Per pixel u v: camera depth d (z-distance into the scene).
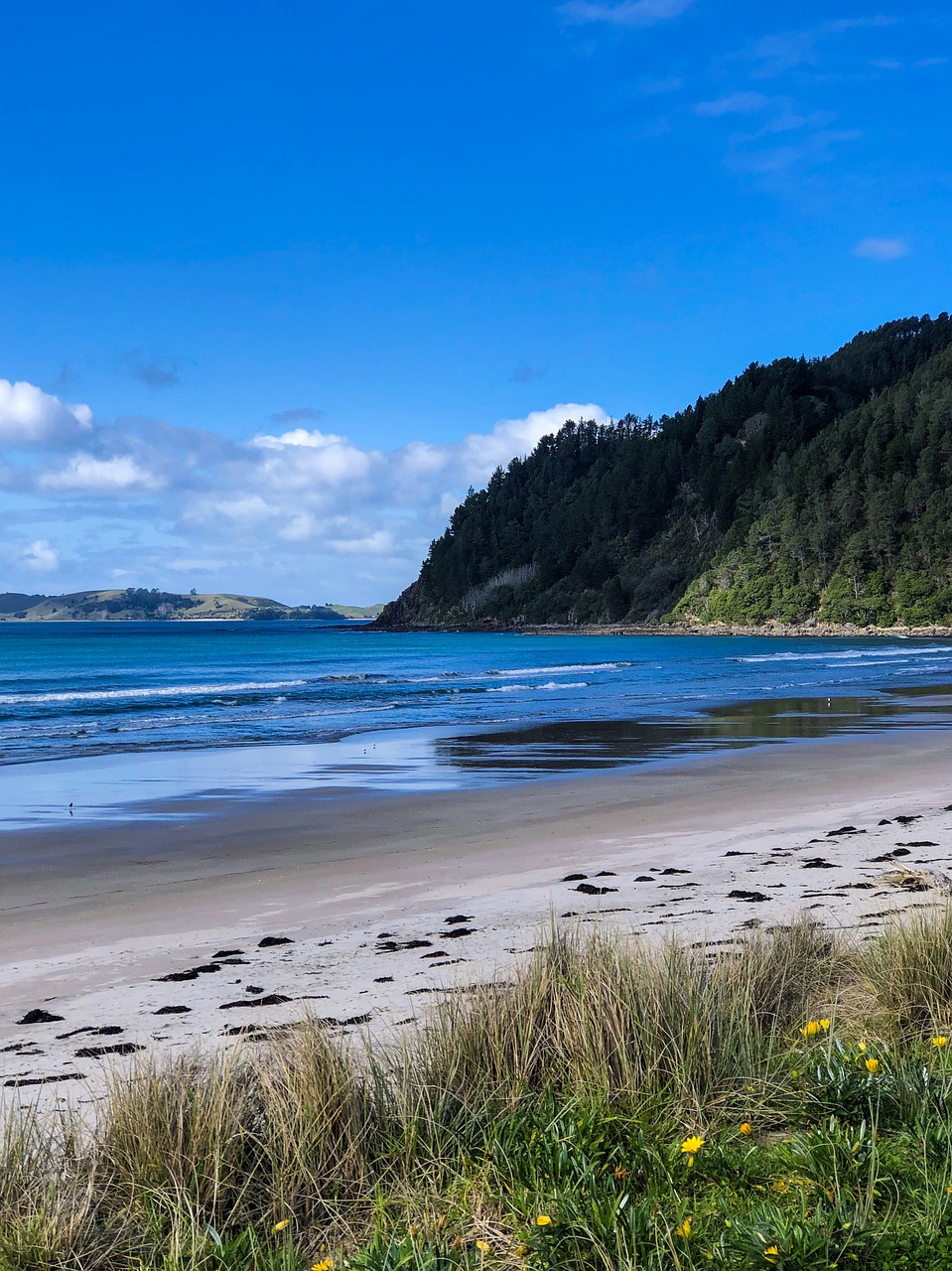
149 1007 6.43
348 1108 3.86
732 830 13.25
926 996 5.07
